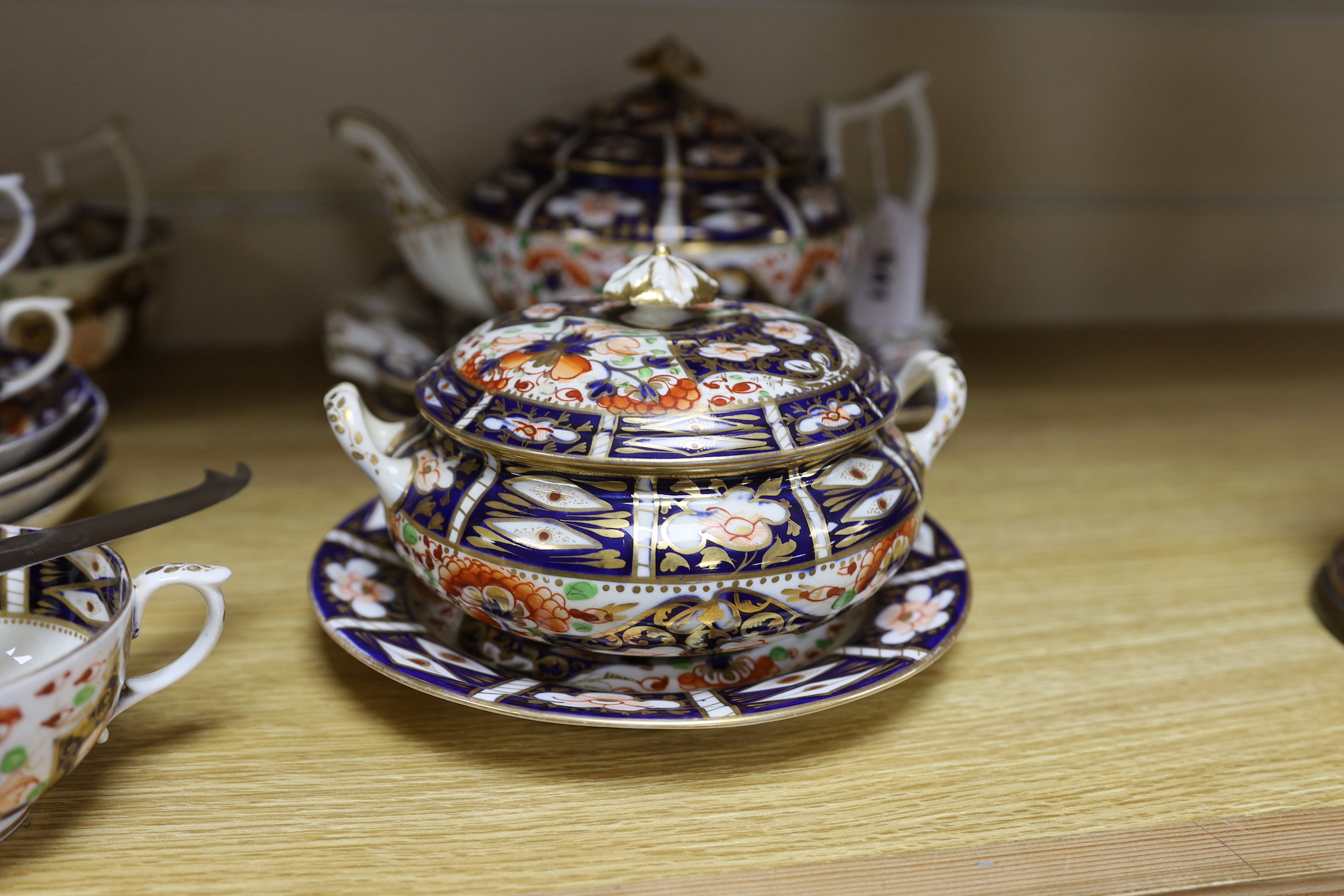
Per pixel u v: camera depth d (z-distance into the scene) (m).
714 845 0.39
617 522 0.41
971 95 1.01
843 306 0.89
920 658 0.44
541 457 0.41
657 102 0.74
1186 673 0.52
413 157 0.74
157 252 0.79
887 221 0.86
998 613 0.57
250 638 0.52
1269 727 0.47
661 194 0.69
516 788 0.42
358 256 0.96
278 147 0.92
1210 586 0.61
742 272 0.68
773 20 0.95
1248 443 0.82
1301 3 1.03
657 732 0.46
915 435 0.51
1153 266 1.12
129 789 0.41
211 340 0.96
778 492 0.42
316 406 0.83
